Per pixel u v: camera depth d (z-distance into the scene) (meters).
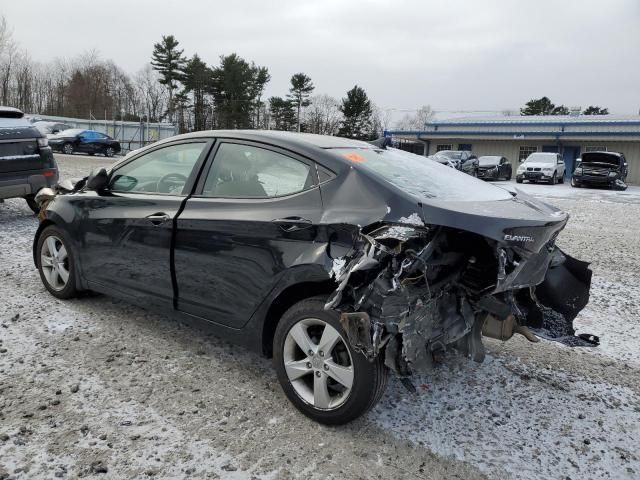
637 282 6.38
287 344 3.04
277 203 3.17
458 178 3.68
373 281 2.66
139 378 3.36
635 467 2.73
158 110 71.69
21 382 3.22
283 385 3.09
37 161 7.89
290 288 3.06
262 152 3.40
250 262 3.17
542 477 2.61
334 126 74.75
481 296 2.98
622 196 20.73
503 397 3.39
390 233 2.68
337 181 3.03
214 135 3.70
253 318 3.24
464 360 3.90
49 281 4.73
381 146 4.00
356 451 2.73
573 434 3.01
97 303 4.64
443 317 2.96
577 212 13.72
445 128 38.97
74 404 3.01
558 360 4.01
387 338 2.68
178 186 3.77
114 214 4.04
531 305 3.65
